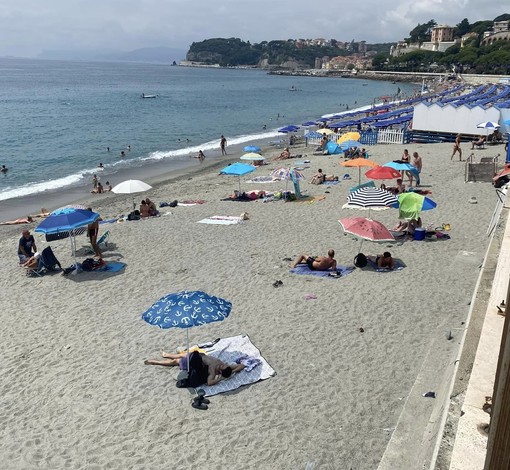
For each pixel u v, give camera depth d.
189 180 29.97
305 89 149.38
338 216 18.91
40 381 9.09
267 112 80.75
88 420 7.96
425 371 8.26
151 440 7.43
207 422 7.78
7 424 7.96
